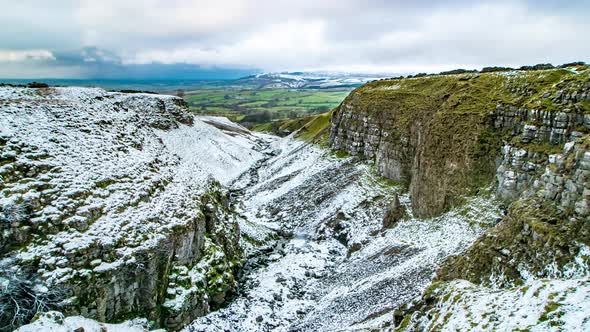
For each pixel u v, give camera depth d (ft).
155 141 202.39
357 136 287.28
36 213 105.81
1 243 97.71
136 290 113.50
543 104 152.56
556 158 104.58
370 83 333.21
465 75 237.86
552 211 98.12
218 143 397.19
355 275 148.46
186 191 159.33
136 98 353.51
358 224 202.39
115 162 144.25
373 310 111.65
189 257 136.26
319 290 149.38
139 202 132.05
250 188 308.40
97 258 107.76
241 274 164.45
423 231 163.02
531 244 95.20
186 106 420.77
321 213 225.76
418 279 118.42
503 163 155.22
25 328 80.69
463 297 76.89
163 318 118.83
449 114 195.21
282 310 136.15
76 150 137.28
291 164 339.36
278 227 221.46
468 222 147.95
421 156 197.88
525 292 67.56
